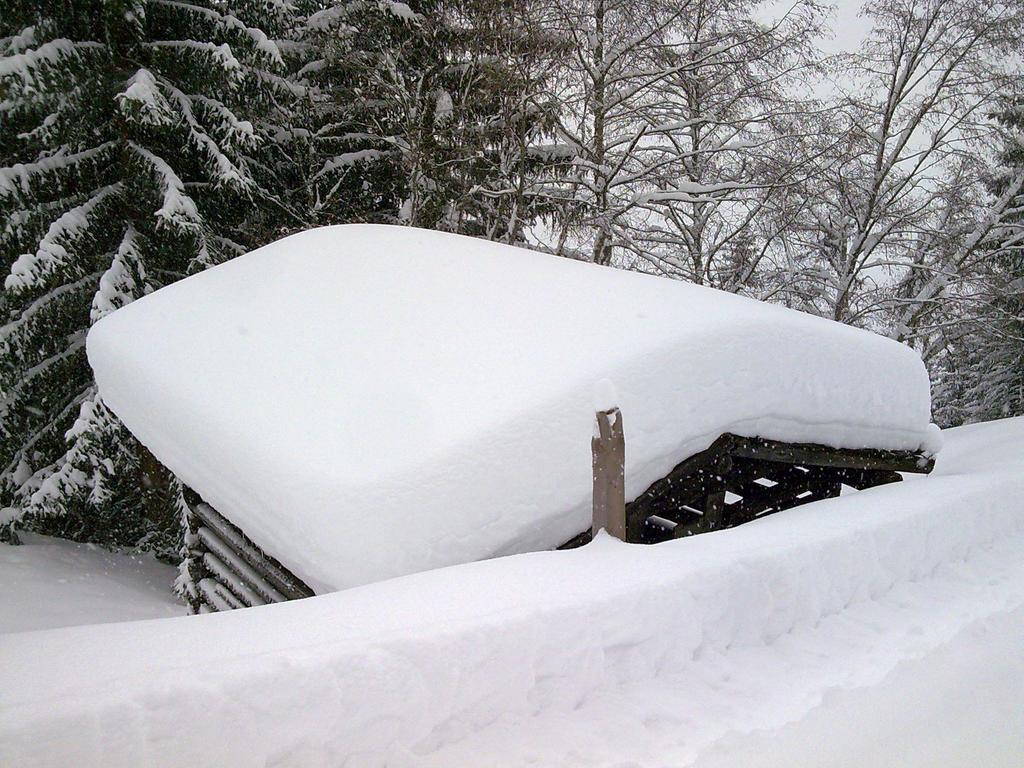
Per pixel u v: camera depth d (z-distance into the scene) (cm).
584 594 292
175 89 1052
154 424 531
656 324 432
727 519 561
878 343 537
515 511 366
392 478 345
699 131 1795
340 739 224
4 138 934
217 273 689
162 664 222
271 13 1246
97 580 889
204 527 650
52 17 966
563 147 1655
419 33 1468
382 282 559
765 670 319
